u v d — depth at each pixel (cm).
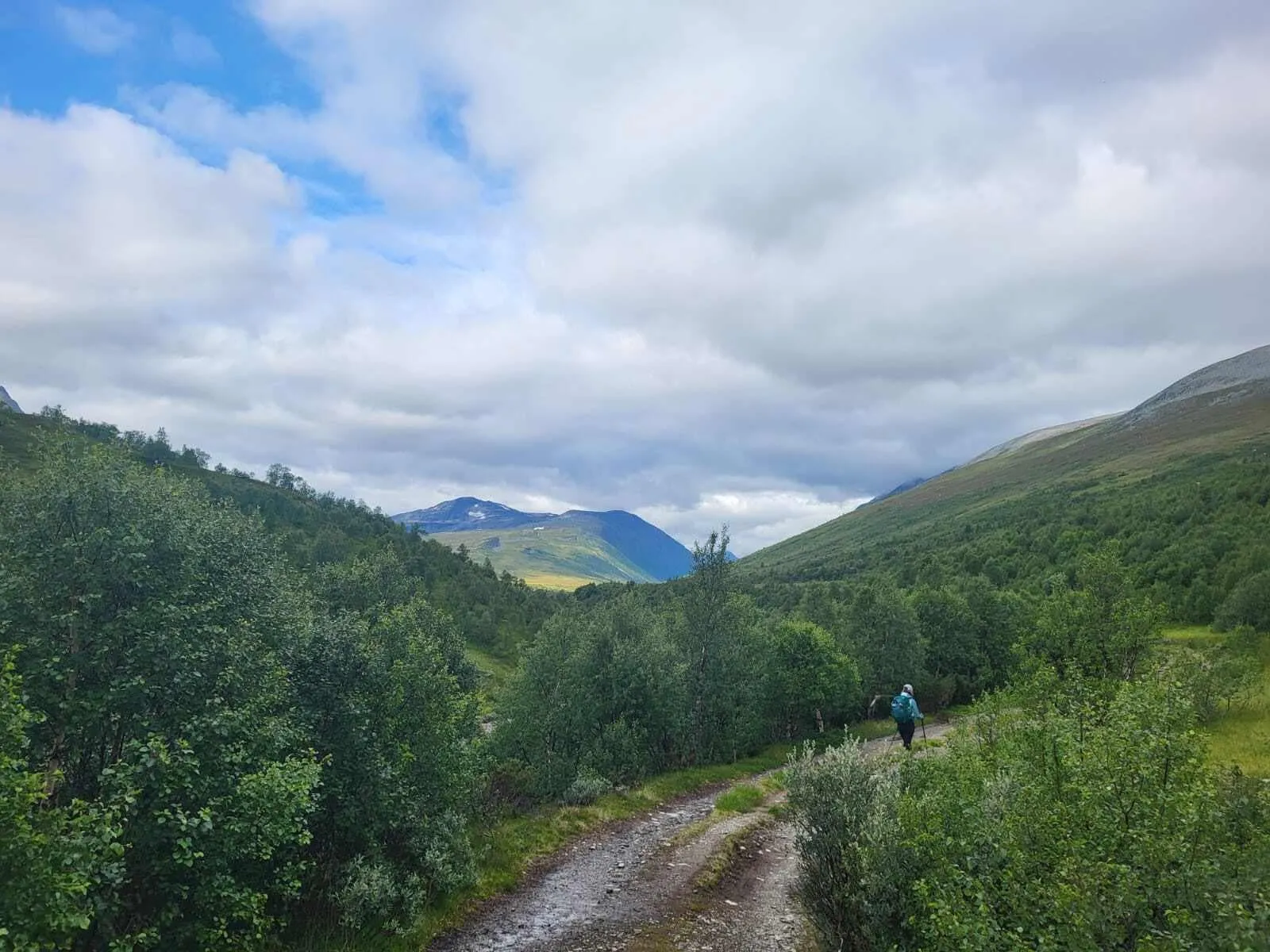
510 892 1465
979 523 18962
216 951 934
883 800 1056
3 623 956
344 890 1172
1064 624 2552
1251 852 627
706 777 2978
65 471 1095
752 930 1261
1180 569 8675
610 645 3497
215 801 910
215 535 1264
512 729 3212
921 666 5819
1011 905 693
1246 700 3058
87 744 1005
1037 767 902
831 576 18362
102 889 852
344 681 1382
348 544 11019
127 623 1023
